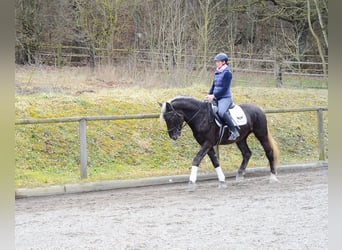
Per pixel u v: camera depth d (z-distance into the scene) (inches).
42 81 660.1
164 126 525.0
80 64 901.2
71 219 312.2
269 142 441.4
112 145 482.0
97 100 540.1
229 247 251.4
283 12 1075.9
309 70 951.6
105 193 397.7
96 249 250.5
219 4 1063.0
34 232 282.8
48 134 468.1
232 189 408.8
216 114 410.3
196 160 408.2
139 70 728.3
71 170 438.6
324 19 1046.4
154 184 430.0
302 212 323.3
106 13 921.5
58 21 960.9
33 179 405.7
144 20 912.9
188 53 775.7
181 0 862.5
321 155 524.1
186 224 297.9
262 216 315.3
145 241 263.6
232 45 868.0
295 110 507.5
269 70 851.4
